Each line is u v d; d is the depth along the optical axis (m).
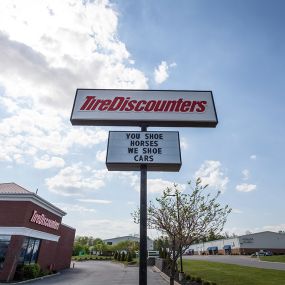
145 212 10.02
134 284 25.41
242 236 84.38
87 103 12.09
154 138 11.16
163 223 15.04
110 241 118.06
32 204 28.11
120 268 45.78
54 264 37.91
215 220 14.71
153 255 52.44
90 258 80.06
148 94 12.36
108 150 10.94
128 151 10.93
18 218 26.66
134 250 86.00
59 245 40.16
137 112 11.99
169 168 11.11
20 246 26.20
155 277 27.91
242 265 41.81
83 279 29.22
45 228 32.25
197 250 115.75
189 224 14.34
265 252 76.12
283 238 85.00
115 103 12.12
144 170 10.83
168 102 12.23
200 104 12.25
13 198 27.25
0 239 26.19
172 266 14.24
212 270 33.09
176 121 11.91
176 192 14.95
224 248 92.75
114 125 12.11
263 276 26.30
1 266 25.25
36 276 28.23
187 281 22.56
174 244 14.42
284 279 23.88
